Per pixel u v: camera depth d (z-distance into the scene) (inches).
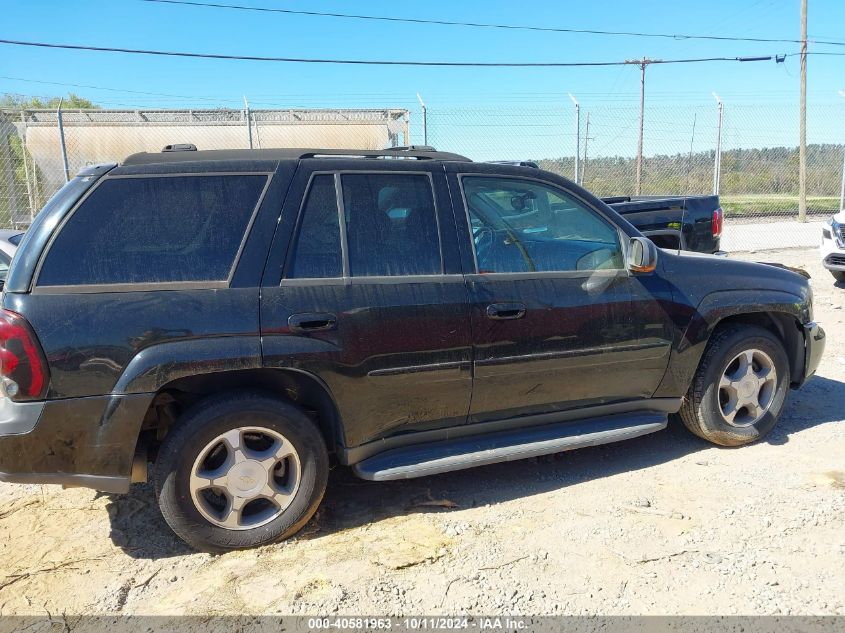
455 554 120.0
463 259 133.2
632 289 146.4
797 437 170.4
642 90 542.6
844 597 105.0
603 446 169.8
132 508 141.0
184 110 558.6
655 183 581.6
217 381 119.3
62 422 108.5
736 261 165.9
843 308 327.0
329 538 126.8
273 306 117.0
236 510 119.9
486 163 142.8
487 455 134.3
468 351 131.1
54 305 107.7
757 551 118.1
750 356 162.6
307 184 125.2
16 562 120.6
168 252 115.4
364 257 125.8
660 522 129.3
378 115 591.2
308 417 122.6
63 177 484.4
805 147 772.0
